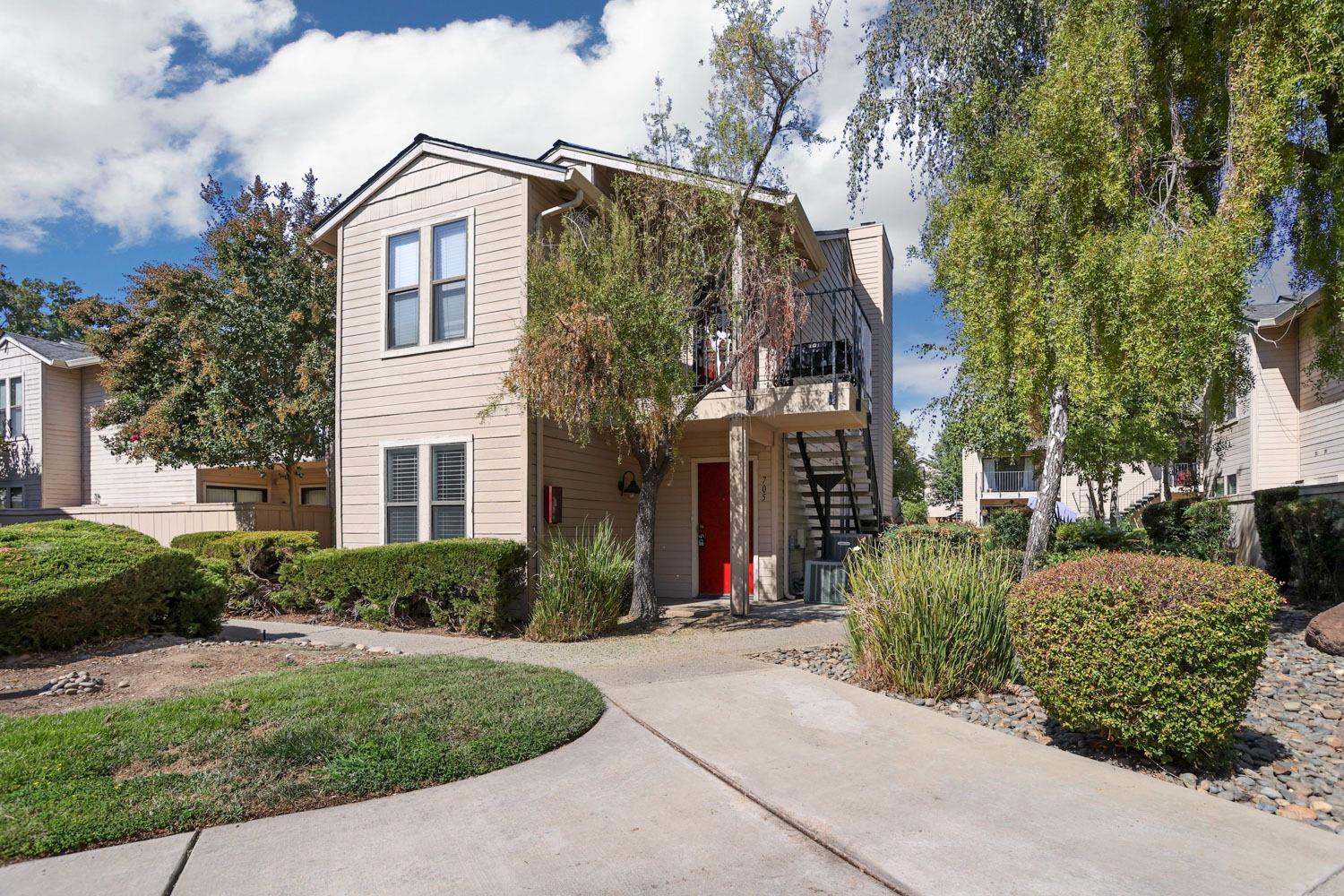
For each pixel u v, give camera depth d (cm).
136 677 580
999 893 262
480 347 953
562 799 355
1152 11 701
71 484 1991
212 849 303
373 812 341
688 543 1212
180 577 798
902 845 300
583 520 1048
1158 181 669
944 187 800
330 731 423
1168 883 269
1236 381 929
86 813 324
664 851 300
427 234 1005
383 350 1029
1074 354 632
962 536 1180
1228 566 406
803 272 1075
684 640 785
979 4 801
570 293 756
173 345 1357
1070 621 401
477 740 422
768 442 1112
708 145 840
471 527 943
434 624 887
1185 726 370
